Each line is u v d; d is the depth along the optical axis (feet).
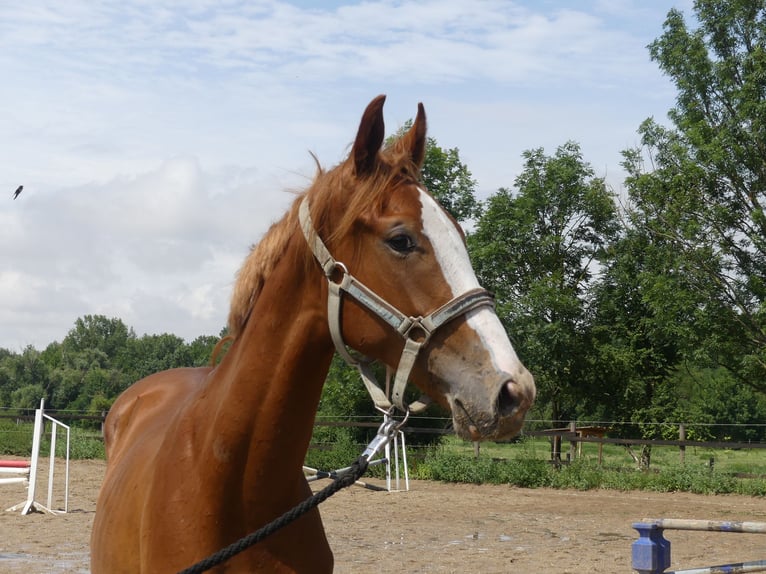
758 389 61.31
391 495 44.93
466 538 30.58
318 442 66.18
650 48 64.49
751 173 60.75
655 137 64.54
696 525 12.67
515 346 72.18
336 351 8.06
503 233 75.82
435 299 7.14
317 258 7.63
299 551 8.13
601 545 29.25
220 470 7.86
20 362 215.72
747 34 60.75
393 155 7.85
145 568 8.09
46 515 34.73
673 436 72.18
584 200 76.74
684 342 60.80
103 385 219.20
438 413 66.90
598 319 76.59
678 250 62.34
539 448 98.58
